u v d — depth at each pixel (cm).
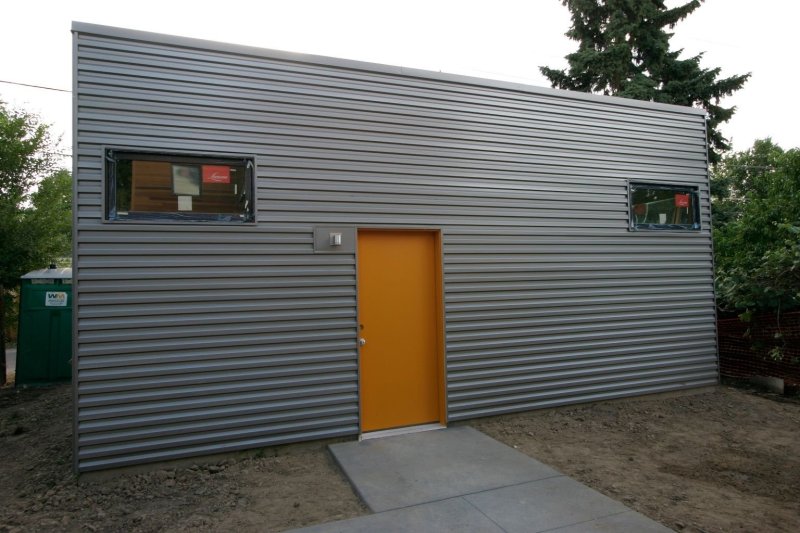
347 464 465
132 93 469
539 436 561
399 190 568
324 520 367
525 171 639
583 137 681
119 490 421
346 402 530
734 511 388
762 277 764
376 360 562
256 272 502
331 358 526
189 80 488
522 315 627
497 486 419
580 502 391
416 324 584
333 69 545
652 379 707
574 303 661
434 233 597
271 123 516
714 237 1013
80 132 451
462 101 606
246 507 389
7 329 1375
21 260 909
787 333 754
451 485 420
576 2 1608
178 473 455
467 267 599
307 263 523
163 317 468
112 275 454
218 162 499
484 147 616
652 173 731
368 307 562
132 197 468
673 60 1584
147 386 459
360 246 562
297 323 516
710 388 754
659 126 741
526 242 635
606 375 677
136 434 454
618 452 518
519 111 640
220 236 491
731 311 844
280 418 503
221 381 484
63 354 891
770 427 605
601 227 686
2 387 887
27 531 357
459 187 599
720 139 1575
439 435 549
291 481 440
